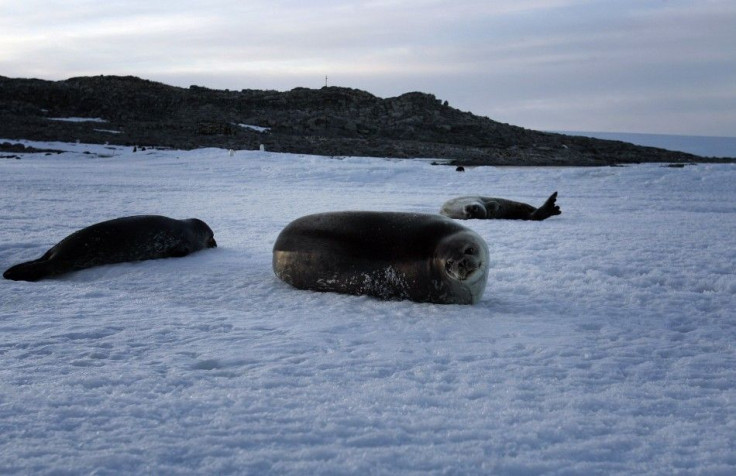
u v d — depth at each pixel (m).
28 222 12.62
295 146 60.66
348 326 5.68
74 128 64.19
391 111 96.31
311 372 4.29
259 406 3.60
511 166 53.56
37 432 3.20
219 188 22.70
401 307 6.53
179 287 7.47
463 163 53.72
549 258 9.55
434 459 2.94
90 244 8.54
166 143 57.31
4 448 3.00
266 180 26.84
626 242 11.21
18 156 41.03
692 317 6.17
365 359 4.61
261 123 83.81
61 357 4.60
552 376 4.29
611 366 4.54
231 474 2.78
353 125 85.69
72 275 8.27
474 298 6.69
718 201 19.89
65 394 3.75
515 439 3.20
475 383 4.12
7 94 84.50
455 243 6.48
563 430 3.31
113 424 3.31
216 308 6.43
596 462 2.96
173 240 9.27
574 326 5.77
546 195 21.66
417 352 4.84
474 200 15.18
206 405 3.61
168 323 5.68
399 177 27.41
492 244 10.92
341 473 2.80
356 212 7.37
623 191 22.98
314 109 95.75
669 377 4.33
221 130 68.19
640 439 3.22
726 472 2.86
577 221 14.71
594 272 8.43
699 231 12.82
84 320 5.77
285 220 13.70
